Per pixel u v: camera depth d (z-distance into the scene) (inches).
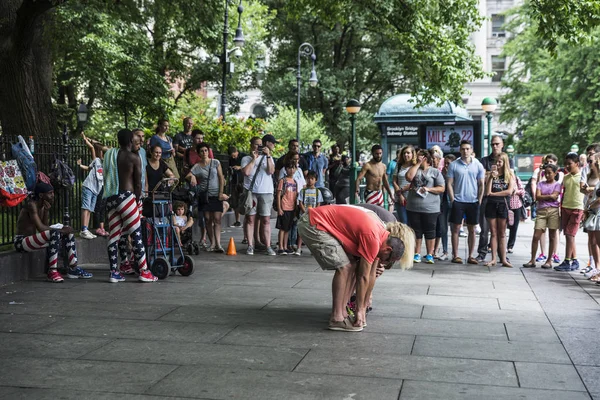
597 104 1610.5
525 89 1820.9
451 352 234.2
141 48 1104.8
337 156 762.2
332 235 261.1
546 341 251.0
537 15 679.1
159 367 213.8
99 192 460.8
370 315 293.3
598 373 211.9
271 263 454.9
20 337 250.7
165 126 496.4
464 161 464.4
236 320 281.0
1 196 361.4
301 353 231.1
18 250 376.5
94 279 381.1
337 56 1766.7
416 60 737.6
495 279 401.1
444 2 768.3
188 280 382.6
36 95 598.5
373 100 1772.9
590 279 397.7
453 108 886.4
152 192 390.3
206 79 1427.2
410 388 195.5
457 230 471.5
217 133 810.2
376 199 507.8
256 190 500.1
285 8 872.3
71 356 225.9
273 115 1723.7
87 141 469.7
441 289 362.0
